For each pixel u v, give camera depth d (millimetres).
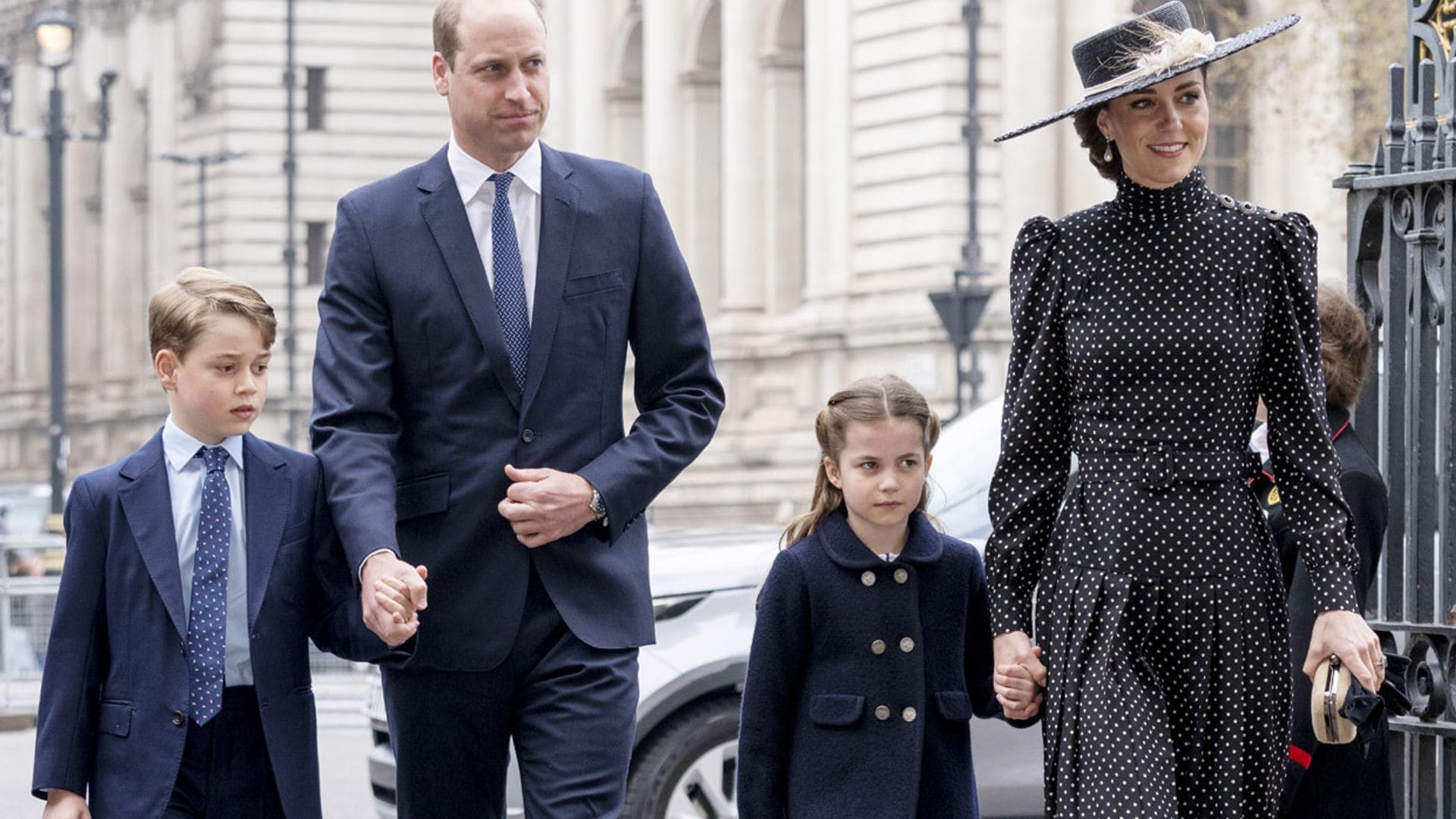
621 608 5730
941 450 9047
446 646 5645
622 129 43594
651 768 8422
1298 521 5051
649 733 8477
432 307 5680
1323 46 28891
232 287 5559
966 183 32438
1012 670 5148
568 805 5539
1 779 12945
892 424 5551
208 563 5531
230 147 53781
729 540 9219
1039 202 31875
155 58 59094
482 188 5770
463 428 5684
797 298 37656
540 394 5703
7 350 70188
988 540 5258
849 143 34500
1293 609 5750
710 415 5891
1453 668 5926
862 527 5688
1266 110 31453
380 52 54750
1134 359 4973
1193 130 4973
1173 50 4891
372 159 54656
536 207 5812
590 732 5609
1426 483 6117
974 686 5820
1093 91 5020
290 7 46875
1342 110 30000
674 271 5930
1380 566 6543
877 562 5645
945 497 8633
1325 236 30953
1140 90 4938
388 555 5375
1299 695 5730
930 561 5676
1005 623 5191
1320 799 5855
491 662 5625
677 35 40594
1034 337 5152
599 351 5793
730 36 38156
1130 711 4871
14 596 17141
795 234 37750
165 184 58500
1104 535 4980
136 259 61938
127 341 62031
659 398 5926
